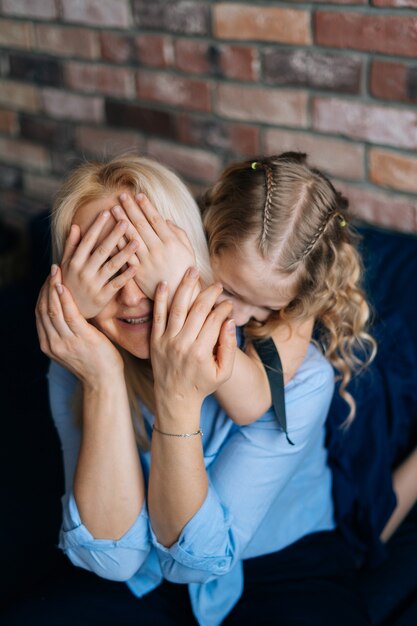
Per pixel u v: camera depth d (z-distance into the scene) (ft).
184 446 3.62
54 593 4.42
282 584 4.42
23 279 8.81
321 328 4.45
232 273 3.94
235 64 6.26
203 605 4.21
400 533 5.08
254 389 3.84
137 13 6.75
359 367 4.77
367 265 5.27
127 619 4.31
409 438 5.05
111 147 7.63
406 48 5.20
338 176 6.01
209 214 4.10
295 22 5.72
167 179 3.71
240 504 3.97
